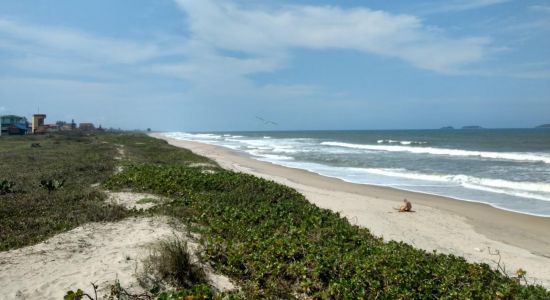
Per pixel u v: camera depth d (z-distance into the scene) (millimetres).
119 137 69750
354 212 15836
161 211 11742
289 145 65625
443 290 7566
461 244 12375
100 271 7223
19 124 76562
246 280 7836
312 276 7742
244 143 73500
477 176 25578
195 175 17578
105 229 9883
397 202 18266
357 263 8102
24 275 6996
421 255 9109
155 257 7539
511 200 18781
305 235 10078
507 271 10070
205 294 6426
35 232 9586
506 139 75938
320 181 24641
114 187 16016
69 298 5805
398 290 7355
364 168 31141
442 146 56156
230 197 14508
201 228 10680
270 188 16203
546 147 51281
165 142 58250
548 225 14641
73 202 12828
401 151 47969
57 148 38406
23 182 17172
